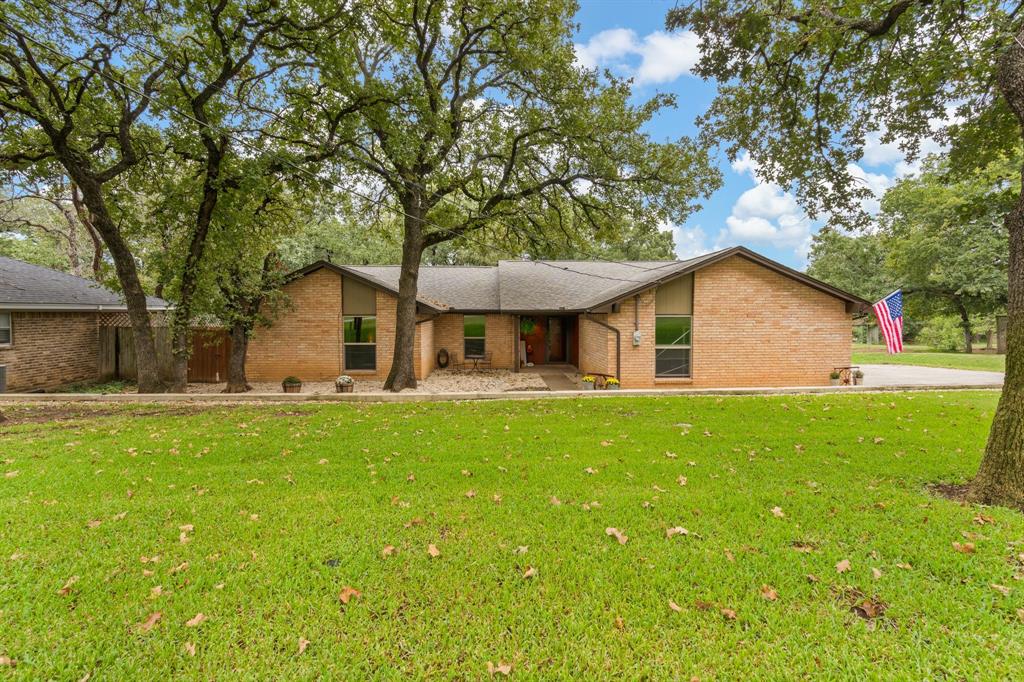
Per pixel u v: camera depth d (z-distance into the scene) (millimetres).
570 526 3764
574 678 2240
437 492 4496
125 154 9797
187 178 11367
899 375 15211
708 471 5043
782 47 7102
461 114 11938
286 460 5512
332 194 11648
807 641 2463
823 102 7750
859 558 3230
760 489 4488
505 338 18422
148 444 6160
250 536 3602
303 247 30406
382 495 4422
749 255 13039
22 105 9305
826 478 4777
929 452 5652
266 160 10039
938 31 6492
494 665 2312
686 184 11531
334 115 10195
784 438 6387
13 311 12273
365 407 9078
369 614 2703
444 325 18359
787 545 3432
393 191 11859
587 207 13266
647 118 11086
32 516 3908
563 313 16828
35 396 9797
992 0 5781
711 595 2854
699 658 2357
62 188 12797
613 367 13398
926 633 2500
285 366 14953
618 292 13297
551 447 6023
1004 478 4078
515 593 2895
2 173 10125
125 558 3279
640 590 2912
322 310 14953
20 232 24062
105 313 15578
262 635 2529
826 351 13383
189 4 8359
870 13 6293
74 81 8961
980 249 22953
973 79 6734
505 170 12273
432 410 8719
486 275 20812
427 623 2627
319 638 2506
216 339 13750
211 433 6781
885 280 35250
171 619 2646
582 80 10859
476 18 10109
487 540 3543
